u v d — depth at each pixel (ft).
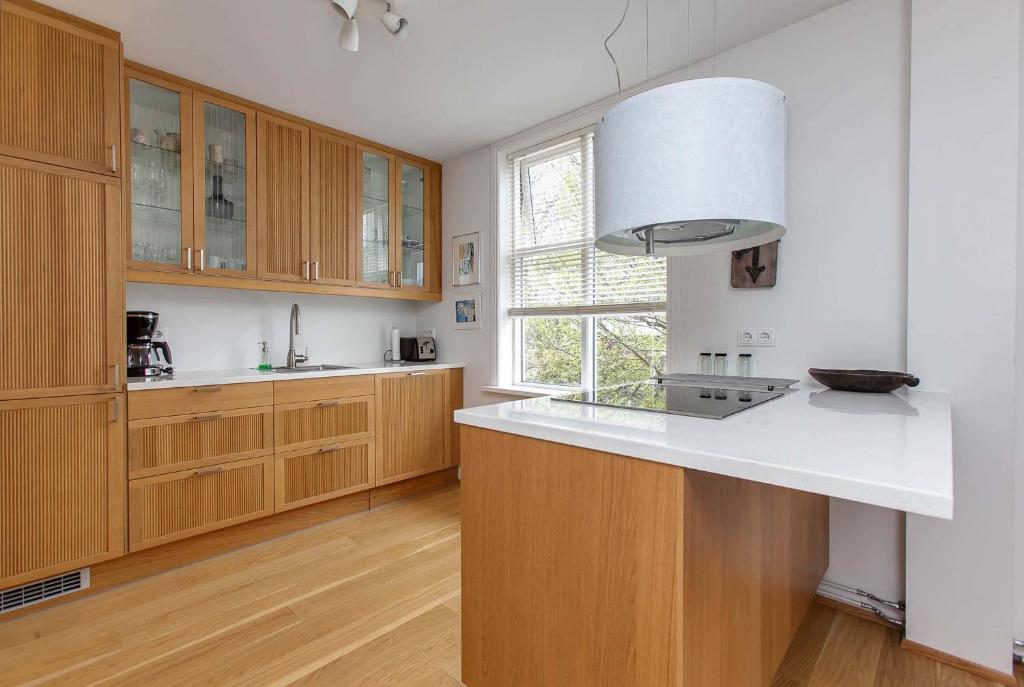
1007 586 5.18
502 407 4.66
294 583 6.98
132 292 8.71
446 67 7.90
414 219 11.85
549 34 7.05
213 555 7.87
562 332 10.37
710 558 3.26
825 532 6.32
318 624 5.99
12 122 6.10
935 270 5.57
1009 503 5.19
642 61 7.77
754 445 2.96
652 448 3.04
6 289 6.06
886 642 5.80
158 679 5.03
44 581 6.39
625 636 3.27
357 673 5.13
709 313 7.57
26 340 6.19
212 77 8.14
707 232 4.93
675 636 3.00
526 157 10.77
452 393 11.55
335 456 9.31
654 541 3.09
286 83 8.35
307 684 4.98
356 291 10.51
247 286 8.87
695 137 3.77
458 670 5.19
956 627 5.43
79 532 6.53
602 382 9.75
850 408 4.43
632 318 9.28
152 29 6.85
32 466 6.22
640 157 3.95
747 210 3.83
